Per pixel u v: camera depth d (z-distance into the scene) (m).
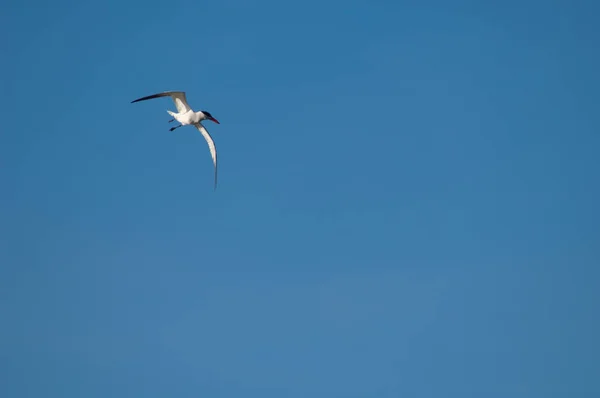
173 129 31.16
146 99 30.08
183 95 30.52
